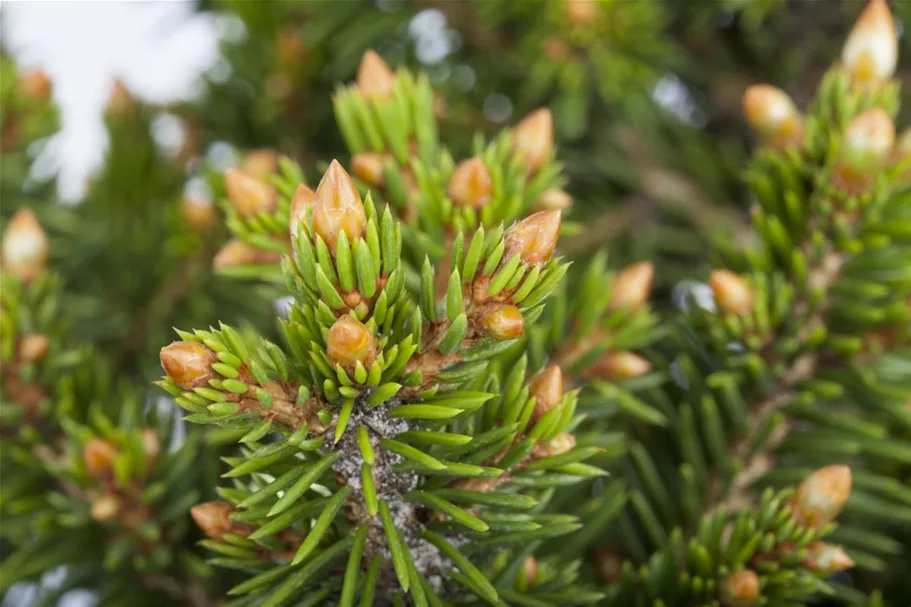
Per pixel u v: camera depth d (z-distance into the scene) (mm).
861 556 210
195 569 207
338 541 174
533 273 167
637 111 300
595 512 210
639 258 302
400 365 167
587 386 208
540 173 199
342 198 165
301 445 168
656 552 203
